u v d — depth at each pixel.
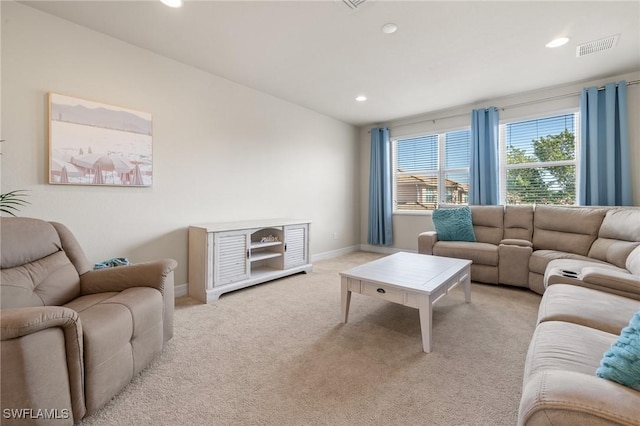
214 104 3.24
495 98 4.00
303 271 3.84
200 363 1.73
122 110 2.53
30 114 2.11
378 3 2.05
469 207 3.96
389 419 1.29
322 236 4.81
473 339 2.03
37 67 2.13
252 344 1.96
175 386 1.52
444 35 2.45
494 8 2.10
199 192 3.13
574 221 3.13
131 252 2.63
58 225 1.88
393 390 1.49
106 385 1.30
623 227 2.64
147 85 2.71
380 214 5.19
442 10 2.12
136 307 1.53
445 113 4.57
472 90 3.70
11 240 1.54
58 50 2.22
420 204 5.00
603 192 3.28
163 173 2.84
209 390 1.49
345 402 1.40
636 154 3.14
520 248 3.12
